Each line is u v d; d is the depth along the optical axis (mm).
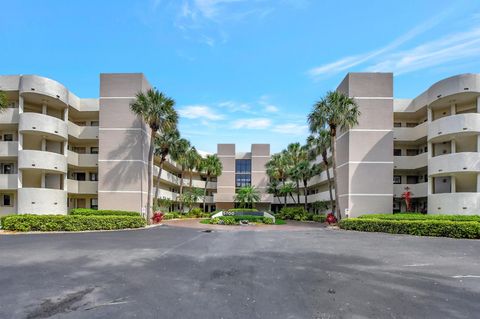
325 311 5613
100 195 30266
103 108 30953
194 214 45844
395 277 8164
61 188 28906
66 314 5438
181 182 47219
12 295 6512
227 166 59000
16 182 25641
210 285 7273
